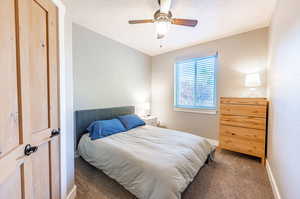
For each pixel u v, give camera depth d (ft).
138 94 12.30
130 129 8.80
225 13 6.62
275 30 5.99
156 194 3.95
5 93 2.18
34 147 2.82
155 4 5.96
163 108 13.04
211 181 5.80
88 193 5.08
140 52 12.39
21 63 2.55
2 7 2.12
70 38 4.69
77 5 6.03
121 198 4.83
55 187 3.79
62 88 4.07
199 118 10.82
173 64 12.23
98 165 6.12
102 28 8.21
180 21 6.03
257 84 7.73
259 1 5.75
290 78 3.99
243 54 8.75
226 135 8.39
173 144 6.13
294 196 3.44
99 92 9.04
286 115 4.26
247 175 6.24
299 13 3.38
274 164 5.51
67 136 4.49
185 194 5.02
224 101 8.43
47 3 3.40
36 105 3.03
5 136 2.16
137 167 4.64
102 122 7.84
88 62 8.31
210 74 10.43
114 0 5.73
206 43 10.24
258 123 7.27
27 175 2.71
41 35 3.21
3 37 2.14
